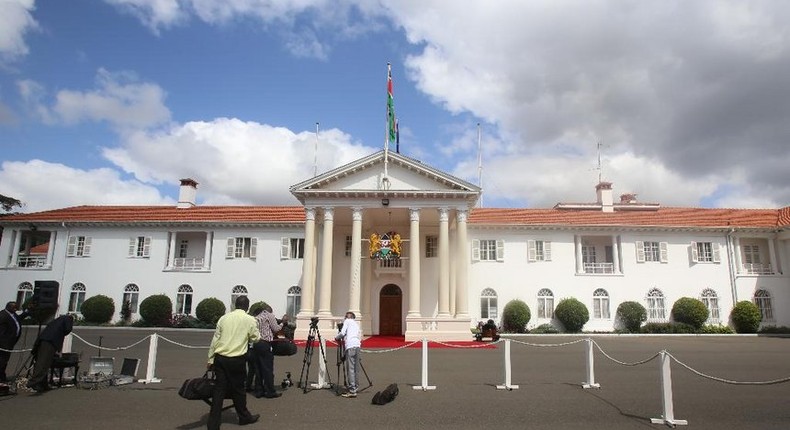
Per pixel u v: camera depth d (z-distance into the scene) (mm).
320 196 26859
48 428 7527
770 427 7863
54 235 35344
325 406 9312
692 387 11578
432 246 32031
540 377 13094
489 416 8555
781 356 18812
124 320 33344
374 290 31500
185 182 37812
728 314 33156
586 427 7852
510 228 33875
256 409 9016
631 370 14594
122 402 9438
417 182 27281
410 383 12016
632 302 32375
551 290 33219
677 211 36594
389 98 28125
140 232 35000
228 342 7508
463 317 25391
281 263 33719
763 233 34000
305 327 25375
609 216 35281
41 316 11102
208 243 34438
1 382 10391
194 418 8258
